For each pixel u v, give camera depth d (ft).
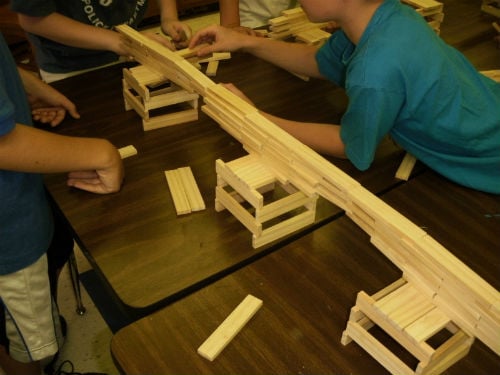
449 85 2.64
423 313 1.76
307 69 3.69
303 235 2.42
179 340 1.90
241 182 2.26
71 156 2.43
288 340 1.90
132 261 2.24
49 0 3.72
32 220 2.61
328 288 2.12
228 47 3.76
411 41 2.54
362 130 2.58
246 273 2.19
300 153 2.16
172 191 2.64
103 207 2.57
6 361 3.55
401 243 1.82
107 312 4.29
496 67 3.88
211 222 2.48
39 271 2.75
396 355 1.86
